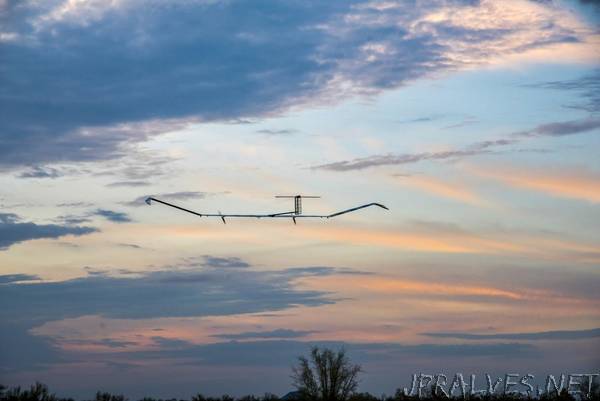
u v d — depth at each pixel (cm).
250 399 14575
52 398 13200
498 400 11562
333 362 13650
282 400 14125
